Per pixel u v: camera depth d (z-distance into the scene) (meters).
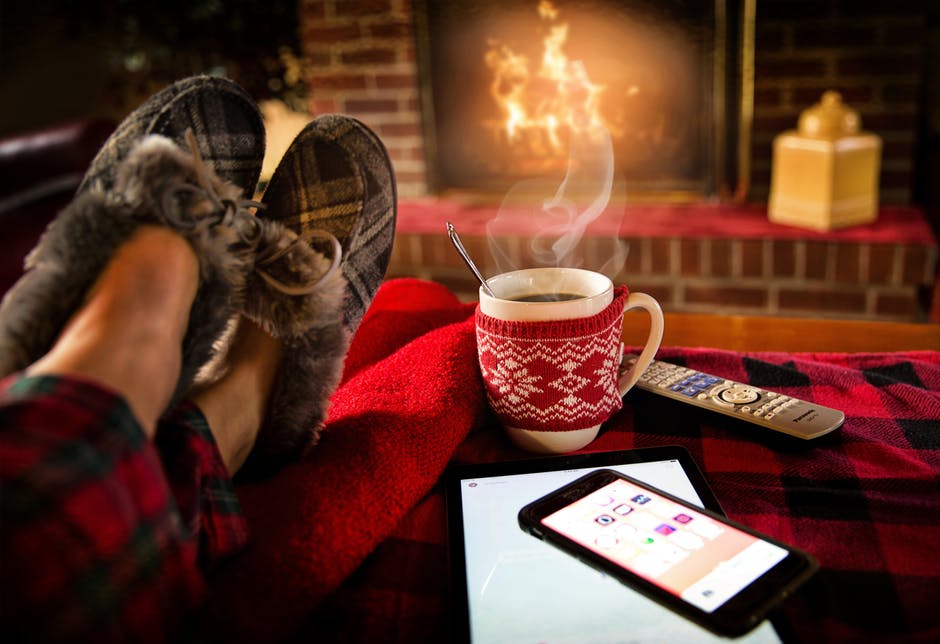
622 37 1.79
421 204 2.04
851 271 1.61
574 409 0.53
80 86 3.14
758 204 1.84
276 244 0.48
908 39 1.63
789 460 0.54
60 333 0.39
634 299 0.56
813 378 0.65
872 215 1.68
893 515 0.48
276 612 0.40
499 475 0.51
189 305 0.42
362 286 0.57
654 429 0.59
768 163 1.81
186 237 0.41
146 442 0.33
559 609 0.39
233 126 0.58
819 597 0.41
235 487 0.53
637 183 1.91
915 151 1.77
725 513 0.48
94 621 0.29
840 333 0.79
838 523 0.47
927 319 1.67
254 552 0.43
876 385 0.63
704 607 0.37
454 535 0.45
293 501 0.45
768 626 0.37
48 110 3.18
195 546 0.40
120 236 0.40
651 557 0.41
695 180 1.87
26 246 1.54
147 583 0.32
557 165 1.96
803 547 0.45
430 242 1.85
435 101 1.98
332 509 0.45
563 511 0.45
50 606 0.28
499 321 0.52
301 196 0.58
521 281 0.57
